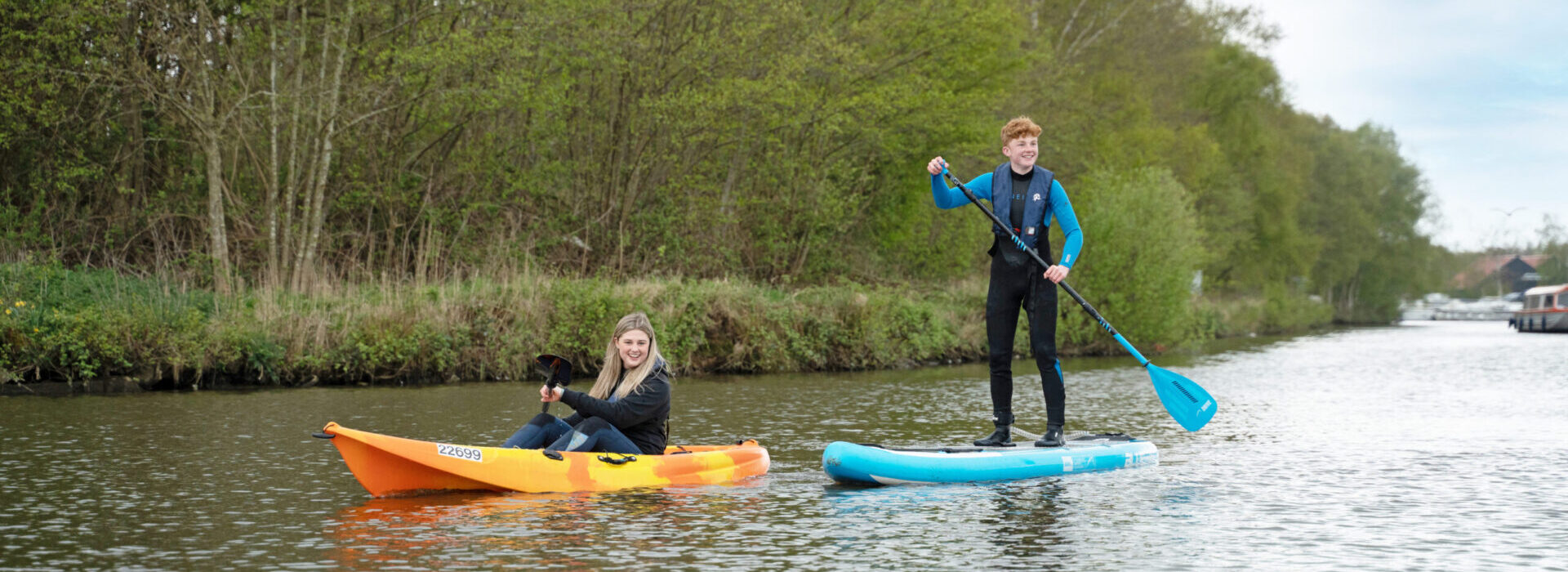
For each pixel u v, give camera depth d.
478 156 20.14
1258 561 5.15
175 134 18.95
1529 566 5.05
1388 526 5.89
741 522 5.91
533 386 14.89
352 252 19.12
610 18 19.08
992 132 26.48
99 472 7.43
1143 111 36.75
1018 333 23.19
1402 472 7.71
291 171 17.72
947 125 24.92
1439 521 6.03
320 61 18.09
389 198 19.23
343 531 5.66
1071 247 7.43
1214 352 26.66
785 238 23.84
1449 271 72.38
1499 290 110.75
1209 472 7.67
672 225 21.83
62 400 12.41
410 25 18.41
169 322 14.30
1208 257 30.52
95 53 17.06
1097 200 25.62
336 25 17.62
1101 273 24.67
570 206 21.62
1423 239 63.31
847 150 25.64
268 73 18.34
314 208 17.88
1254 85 45.50
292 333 14.88
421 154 20.09
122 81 17.09
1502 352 26.59
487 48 17.25
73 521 5.90
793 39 21.17
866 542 5.48
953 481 7.15
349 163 19.48
